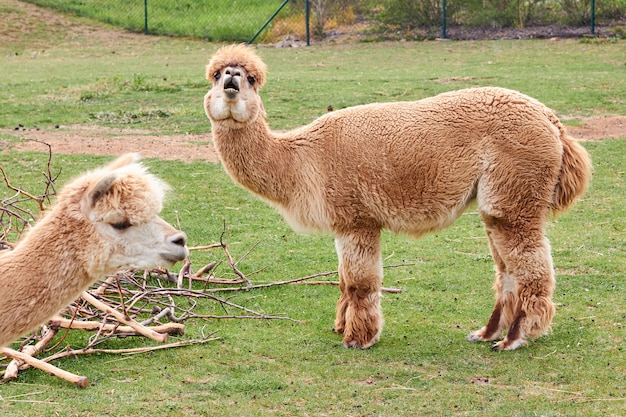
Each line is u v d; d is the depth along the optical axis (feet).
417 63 74.38
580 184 21.98
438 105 22.25
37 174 40.16
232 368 20.95
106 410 18.48
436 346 22.38
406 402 19.02
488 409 18.58
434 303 25.80
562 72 65.82
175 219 34.73
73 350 21.81
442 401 19.03
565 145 21.79
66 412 18.37
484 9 91.50
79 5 107.24
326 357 21.67
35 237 14.87
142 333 22.07
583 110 53.42
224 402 19.02
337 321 23.43
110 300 24.59
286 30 96.22
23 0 106.73
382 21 94.27
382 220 22.12
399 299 26.17
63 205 14.89
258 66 22.38
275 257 30.35
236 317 24.31
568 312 24.44
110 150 45.27
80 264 14.84
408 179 21.81
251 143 22.27
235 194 38.19
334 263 29.73
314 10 96.94
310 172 22.30
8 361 21.56
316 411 18.65
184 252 15.03
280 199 22.75
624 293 25.90
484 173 21.59
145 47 92.43
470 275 28.19
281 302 26.00
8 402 18.80
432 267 29.14
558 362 21.07
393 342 22.75
